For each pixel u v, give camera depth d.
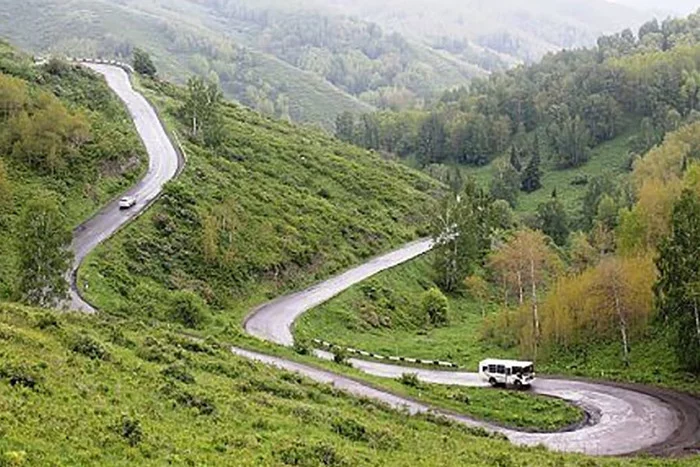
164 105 165.25
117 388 36.31
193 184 117.75
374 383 63.03
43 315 46.69
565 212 194.38
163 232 100.94
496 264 116.50
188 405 36.78
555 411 58.28
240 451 30.77
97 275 84.50
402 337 96.94
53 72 157.00
